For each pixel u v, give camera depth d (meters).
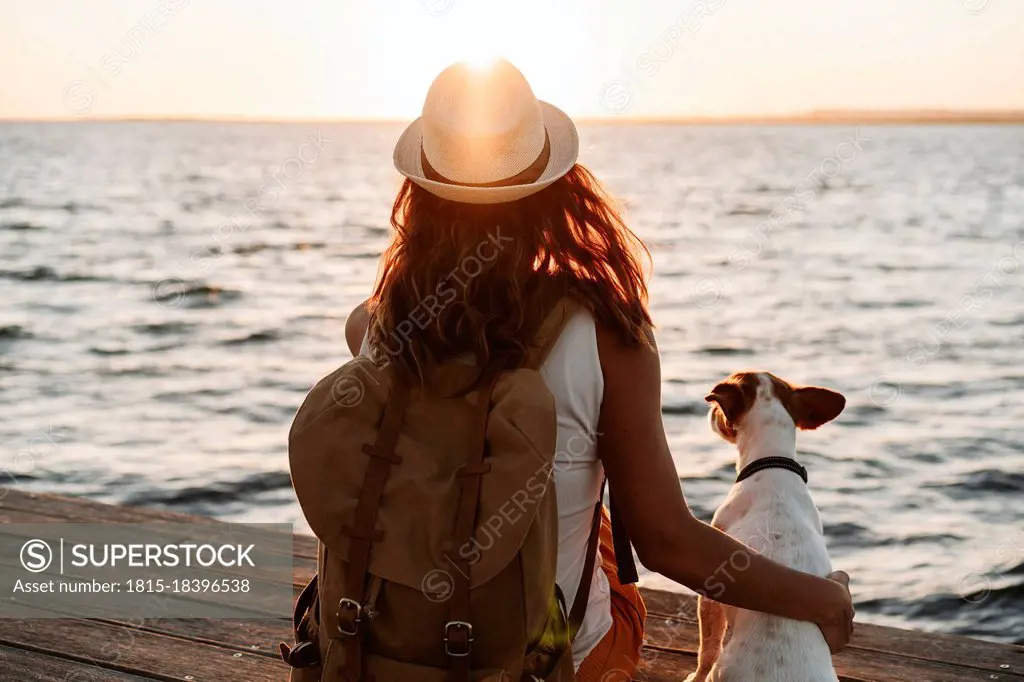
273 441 8.43
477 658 1.49
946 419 9.26
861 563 5.57
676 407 9.52
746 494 2.44
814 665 1.98
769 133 141.00
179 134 137.88
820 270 22.83
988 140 133.38
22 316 16.00
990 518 6.37
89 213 38.94
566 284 1.67
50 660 2.56
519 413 1.51
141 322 15.48
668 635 2.79
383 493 1.51
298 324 15.41
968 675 2.57
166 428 8.91
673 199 46.38
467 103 1.67
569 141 1.74
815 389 2.61
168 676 2.49
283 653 1.68
